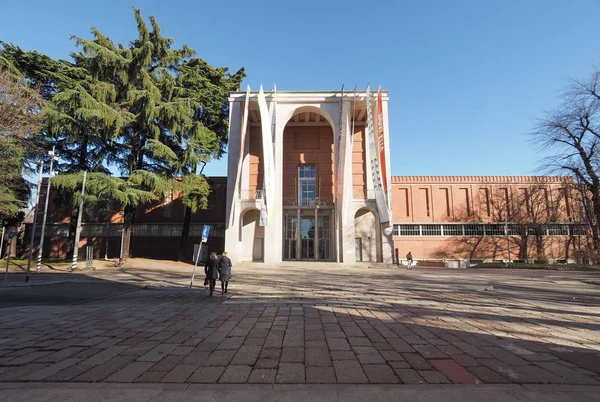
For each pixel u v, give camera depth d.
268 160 30.48
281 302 10.96
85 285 16.47
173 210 41.66
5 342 6.13
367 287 15.48
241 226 33.72
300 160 36.97
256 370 4.62
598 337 6.54
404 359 5.11
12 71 25.02
